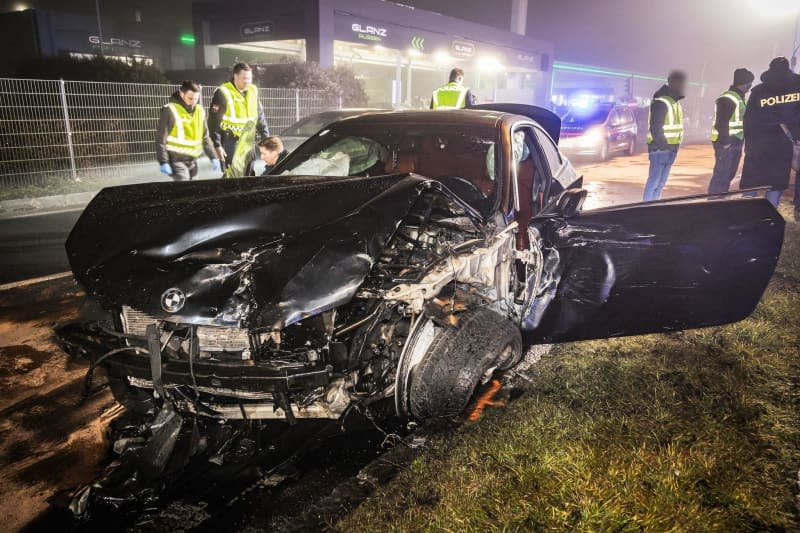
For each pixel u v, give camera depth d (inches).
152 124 489.7
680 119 302.0
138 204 124.7
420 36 976.3
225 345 104.3
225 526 96.7
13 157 418.9
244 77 272.4
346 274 103.5
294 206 116.0
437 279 113.0
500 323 123.0
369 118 180.1
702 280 147.5
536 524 91.5
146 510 99.8
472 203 139.6
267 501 102.7
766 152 279.1
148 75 559.2
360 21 858.1
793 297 186.9
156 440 108.1
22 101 422.9
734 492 98.0
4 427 124.9
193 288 102.2
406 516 93.6
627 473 101.5
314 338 103.7
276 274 102.2
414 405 115.2
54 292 207.5
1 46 1131.3
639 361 146.6
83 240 116.7
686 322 153.4
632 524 91.3
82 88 449.7
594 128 633.0
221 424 118.5
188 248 108.8
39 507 101.6
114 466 106.7
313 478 109.0
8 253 262.1
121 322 109.7
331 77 685.3
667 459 105.2
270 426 123.9
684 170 582.6
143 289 103.9
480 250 123.9
